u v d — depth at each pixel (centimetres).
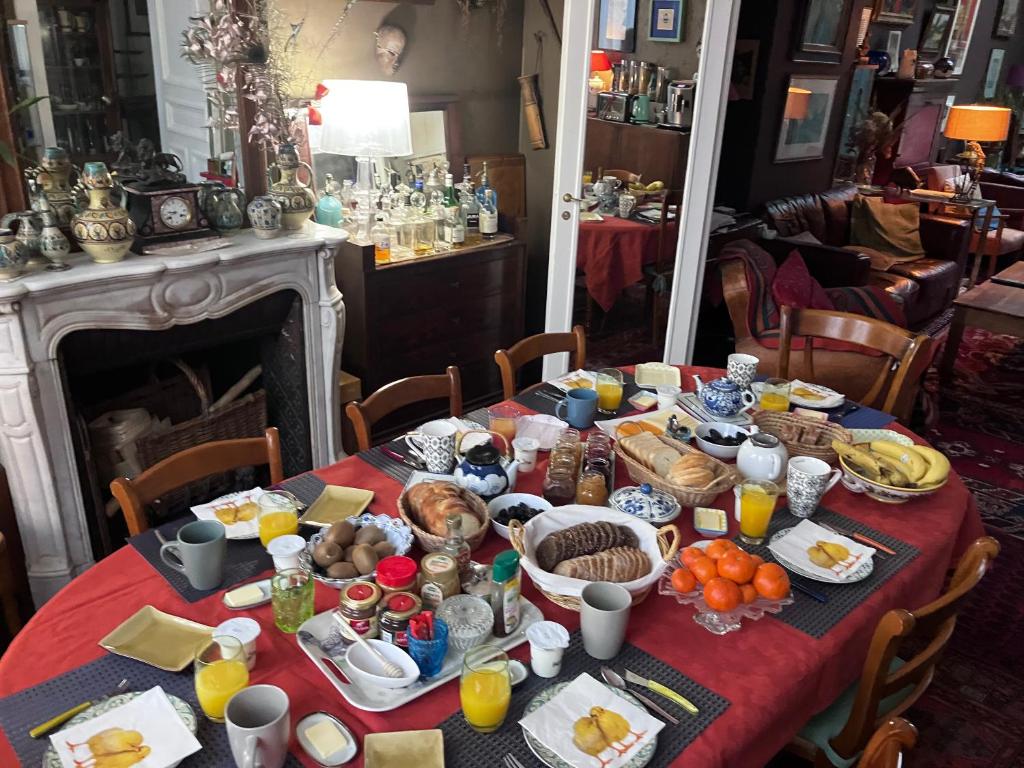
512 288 375
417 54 366
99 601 139
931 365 471
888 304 389
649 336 419
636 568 142
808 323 267
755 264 363
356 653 125
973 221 559
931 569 163
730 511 173
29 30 223
